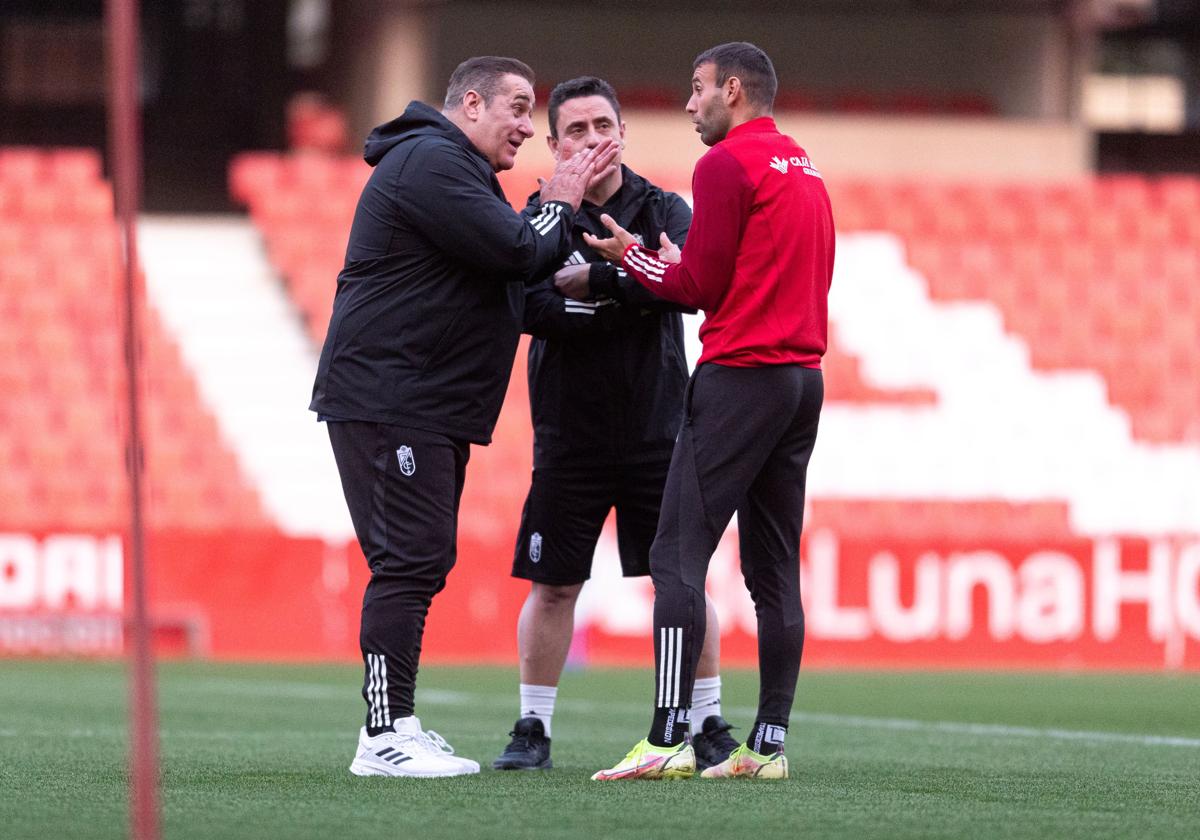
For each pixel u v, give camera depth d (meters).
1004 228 62.84
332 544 45.56
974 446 56.72
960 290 61.22
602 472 16.52
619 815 12.30
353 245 15.34
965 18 69.44
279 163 62.28
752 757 15.18
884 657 46.31
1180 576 46.91
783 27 69.25
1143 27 75.00
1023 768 17.28
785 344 14.61
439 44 67.62
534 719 16.67
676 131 62.97
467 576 45.78
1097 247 62.97
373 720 15.23
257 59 77.06
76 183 61.19
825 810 12.85
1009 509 55.12
